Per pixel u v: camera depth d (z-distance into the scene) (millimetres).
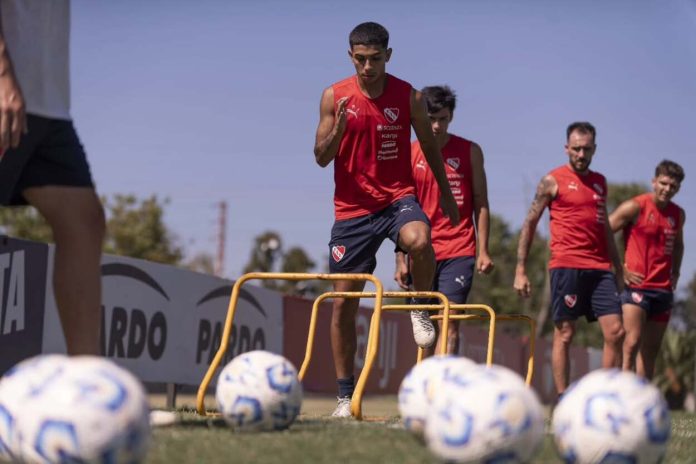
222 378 4703
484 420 3340
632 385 3566
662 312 11195
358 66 7262
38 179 4449
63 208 4461
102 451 2943
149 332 10898
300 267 58281
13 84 4246
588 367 28234
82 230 4473
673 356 24062
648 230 11016
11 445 3006
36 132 4430
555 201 9867
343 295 7004
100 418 2945
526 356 23500
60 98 4559
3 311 8875
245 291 12977
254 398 4602
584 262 9750
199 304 11875
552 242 9930
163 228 45219
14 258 9039
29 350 9266
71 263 4438
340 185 7523
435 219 9352
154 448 3891
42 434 2939
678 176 10883
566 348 9930
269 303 13602
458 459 3371
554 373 9953
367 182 7430
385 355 16500
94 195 4574
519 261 10008
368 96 7383
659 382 24047
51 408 2951
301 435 4500
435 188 9344
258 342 13305
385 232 7457
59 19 4598
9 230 40125
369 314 15641
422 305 7574
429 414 3547
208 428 4801
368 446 4184
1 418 3027
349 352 7508
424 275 7387
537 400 3523
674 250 11234
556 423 3660
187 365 11648
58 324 9695
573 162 9812
